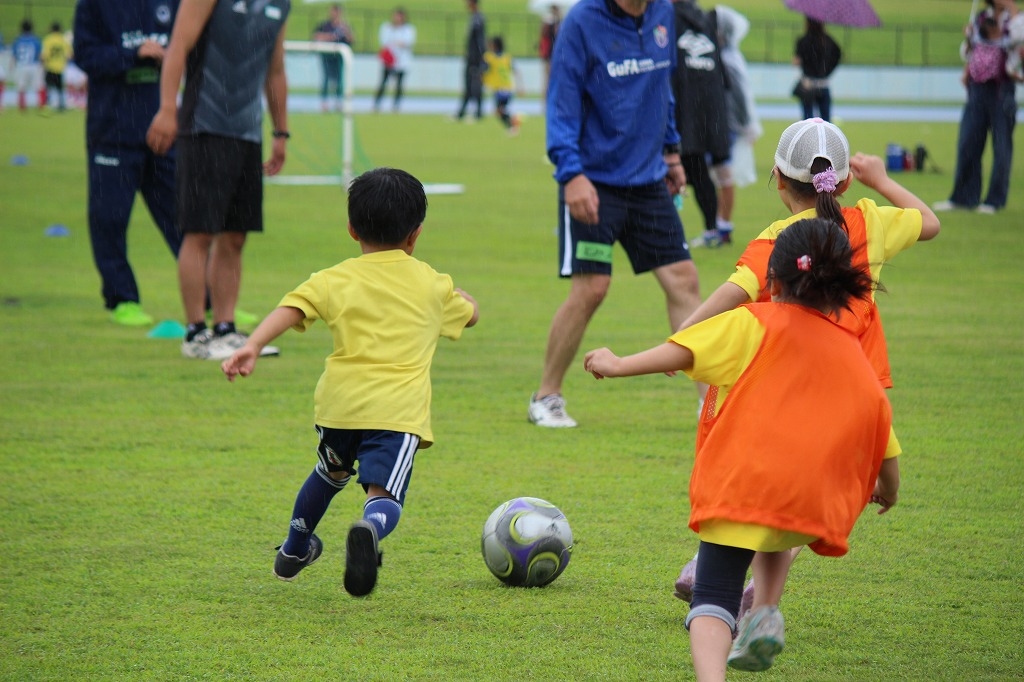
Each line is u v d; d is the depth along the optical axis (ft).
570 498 47.83
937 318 84.48
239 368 33.30
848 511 28.86
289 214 134.51
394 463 33.76
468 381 68.18
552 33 310.65
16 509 45.50
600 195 58.08
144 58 78.54
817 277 28.94
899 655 33.68
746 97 119.65
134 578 38.91
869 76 396.37
